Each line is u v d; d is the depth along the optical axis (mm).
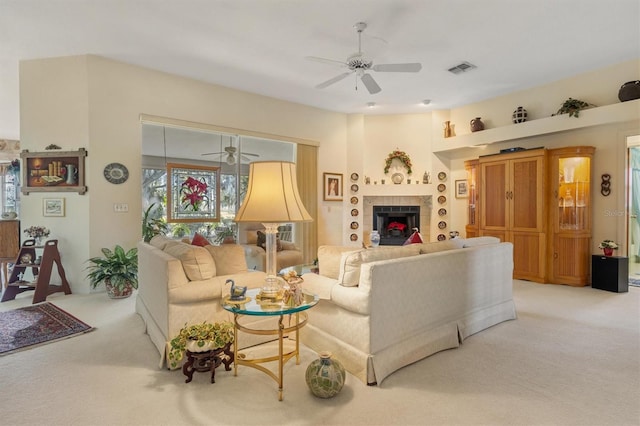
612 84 4570
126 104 4527
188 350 2092
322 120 6574
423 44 3967
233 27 3604
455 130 6531
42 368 2312
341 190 6832
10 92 5543
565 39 3855
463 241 3176
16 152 8688
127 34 3756
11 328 3047
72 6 3207
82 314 3455
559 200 4801
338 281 2416
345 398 1959
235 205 5691
